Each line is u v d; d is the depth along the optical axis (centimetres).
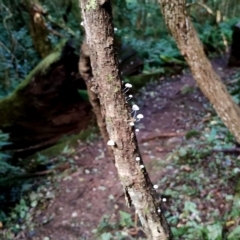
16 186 166
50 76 191
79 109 206
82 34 266
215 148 155
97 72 57
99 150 186
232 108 94
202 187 138
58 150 195
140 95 245
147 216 64
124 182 62
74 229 140
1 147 175
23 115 197
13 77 237
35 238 139
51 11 276
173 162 158
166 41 329
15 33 266
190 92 231
